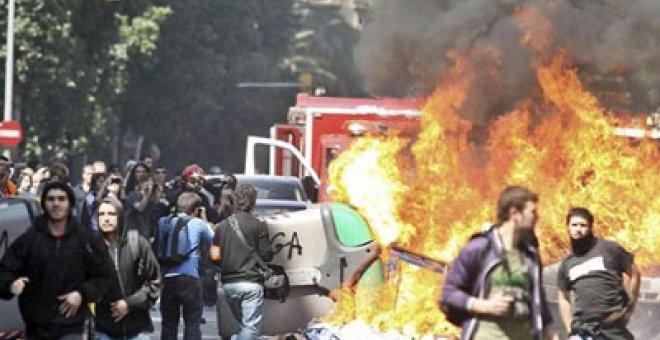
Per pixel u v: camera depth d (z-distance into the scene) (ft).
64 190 56.18
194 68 341.62
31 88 254.68
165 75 337.93
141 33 281.13
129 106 335.06
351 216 77.97
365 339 73.61
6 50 242.99
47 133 261.85
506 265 48.91
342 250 77.61
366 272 77.46
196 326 84.33
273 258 78.23
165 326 84.69
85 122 266.98
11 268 55.88
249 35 382.83
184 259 83.51
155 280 63.67
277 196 124.16
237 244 77.92
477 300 48.62
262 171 138.00
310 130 127.65
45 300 56.13
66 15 256.11
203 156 391.04
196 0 338.75
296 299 78.59
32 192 129.49
